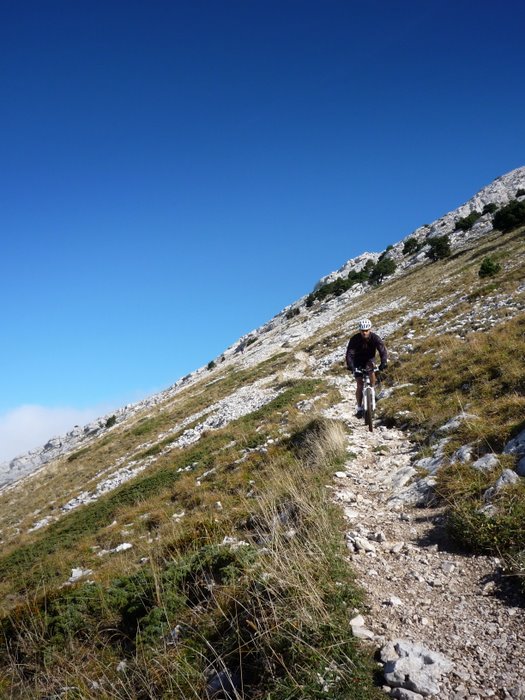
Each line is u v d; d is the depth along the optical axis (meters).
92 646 6.54
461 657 4.32
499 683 3.96
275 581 5.43
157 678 5.21
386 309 46.06
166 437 34.97
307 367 34.31
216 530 9.41
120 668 5.71
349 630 4.66
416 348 21.70
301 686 3.98
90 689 5.54
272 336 89.31
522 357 13.27
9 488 62.56
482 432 9.58
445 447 9.83
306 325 74.31
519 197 97.69
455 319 25.16
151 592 6.93
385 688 4.06
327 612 4.81
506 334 16.16
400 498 8.50
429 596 5.36
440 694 3.90
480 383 13.08
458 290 36.19
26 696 6.07
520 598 5.04
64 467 49.38
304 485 9.58
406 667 4.10
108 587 7.65
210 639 5.46
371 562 6.23
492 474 7.76
